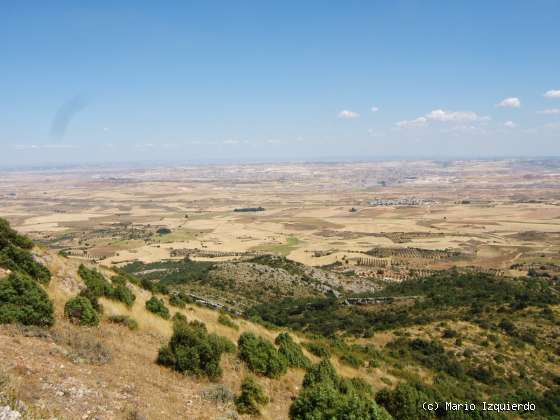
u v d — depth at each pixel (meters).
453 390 38.41
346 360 40.78
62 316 24.48
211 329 37.09
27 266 27.91
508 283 101.25
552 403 39.88
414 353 53.22
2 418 12.14
